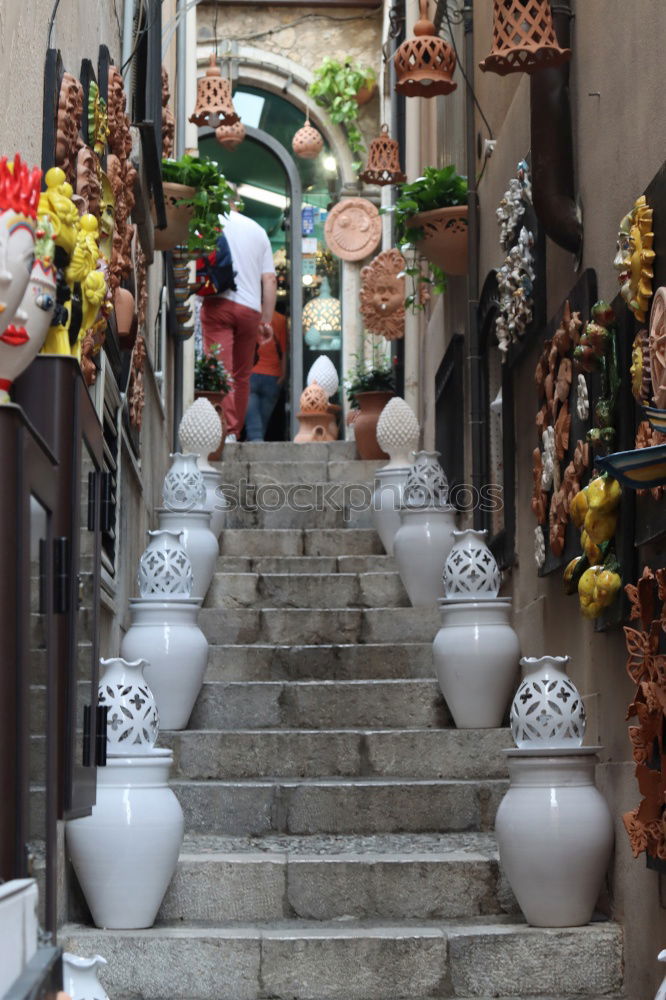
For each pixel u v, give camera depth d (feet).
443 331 24.08
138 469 18.39
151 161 16.14
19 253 5.56
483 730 15.70
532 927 11.71
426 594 19.36
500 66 12.21
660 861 9.68
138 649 15.78
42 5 9.32
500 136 18.35
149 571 16.28
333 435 32.37
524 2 12.17
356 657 18.19
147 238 17.37
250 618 19.30
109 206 11.69
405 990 11.34
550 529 13.64
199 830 14.33
